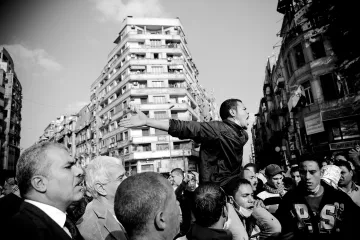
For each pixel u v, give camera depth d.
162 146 34.34
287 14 20.81
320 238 2.55
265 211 2.52
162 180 1.46
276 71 26.48
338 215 2.53
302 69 18.45
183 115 36.47
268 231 2.45
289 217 2.85
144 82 37.59
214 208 1.93
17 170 1.69
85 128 51.94
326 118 16.64
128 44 39.75
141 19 41.22
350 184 3.80
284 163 26.39
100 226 2.09
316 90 17.38
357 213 2.49
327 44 16.91
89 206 2.31
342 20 15.36
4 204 1.53
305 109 18.38
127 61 37.91
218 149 2.12
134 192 1.35
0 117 35.38
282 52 21.78
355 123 15.87
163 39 40.50
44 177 1.64
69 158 1.80
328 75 16.95
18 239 1.33
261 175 6.29
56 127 72.94
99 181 2.32
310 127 17.70
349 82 15.86
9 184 6.05
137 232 1.33
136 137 33.69
